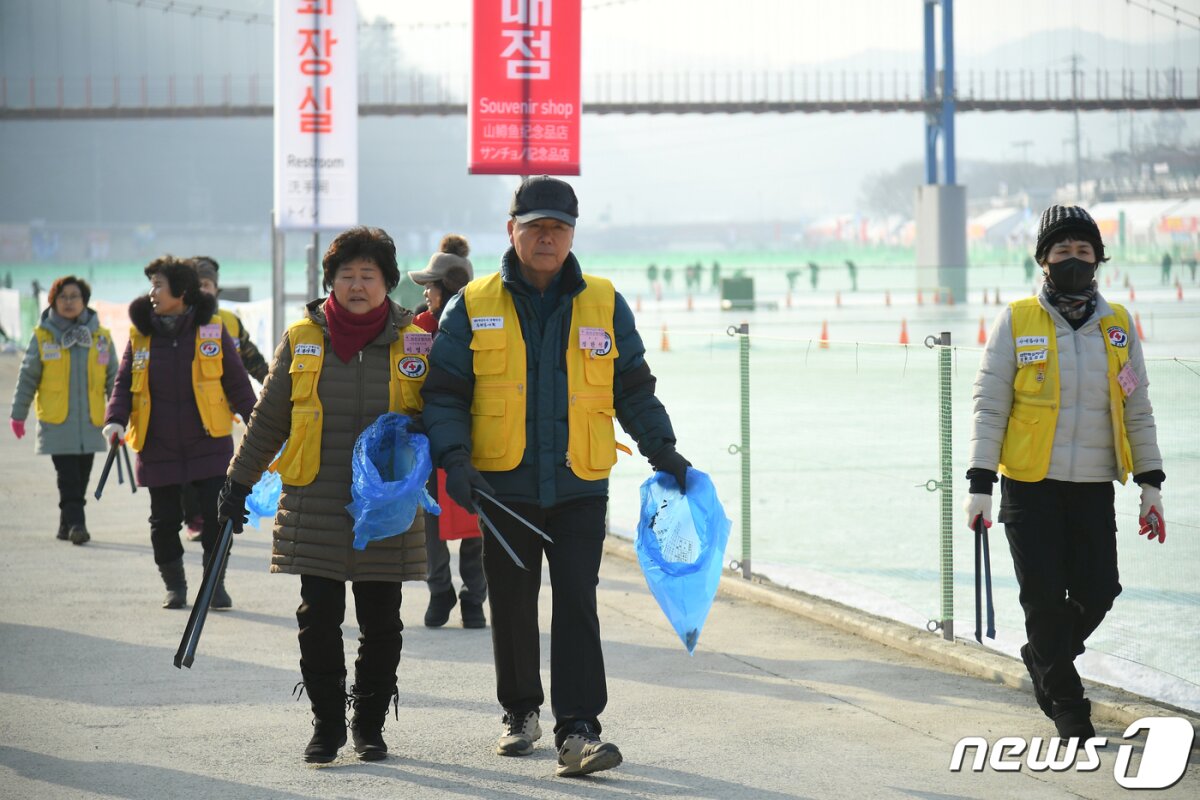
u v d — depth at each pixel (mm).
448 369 6793
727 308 65562
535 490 6801
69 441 13938
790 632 10016
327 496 6797
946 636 9477
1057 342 7156
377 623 7020
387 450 6781
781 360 31016
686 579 6844
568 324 6844
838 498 15586
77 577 12172
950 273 77438
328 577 6797
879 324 54000
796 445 19031
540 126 14828
